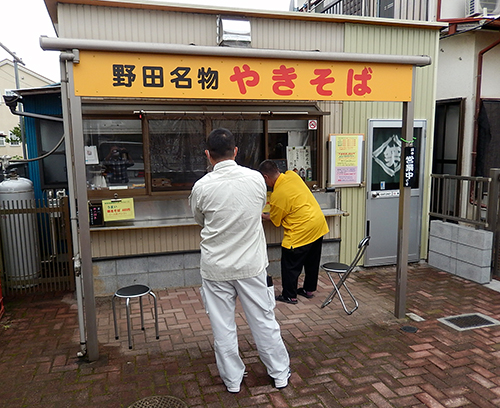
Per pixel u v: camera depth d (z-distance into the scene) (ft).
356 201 18.81
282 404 9.52
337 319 14.02
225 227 9.32
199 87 11.07
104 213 15.44
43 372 10.91
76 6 14.44
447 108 22.36
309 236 14.92
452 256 18.39
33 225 16.58
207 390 10.07
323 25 17.20
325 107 17.84
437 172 23.36
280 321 13.91
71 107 10.36
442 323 13.64
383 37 18.10
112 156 15.80
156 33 15.29
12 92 18.11
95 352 11.43
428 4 21.03
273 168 14.87
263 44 16.52
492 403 9.53
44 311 14.99
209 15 15.75
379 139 18.84
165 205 16.28
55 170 20.62
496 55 20.88
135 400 9.68
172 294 16.37
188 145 16.43
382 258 19.51
